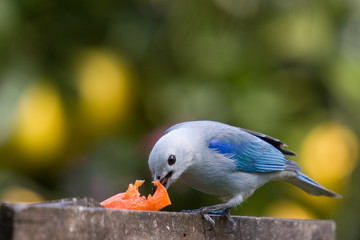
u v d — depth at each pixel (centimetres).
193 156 853
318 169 1148
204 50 1188
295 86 1205
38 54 1119
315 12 1176
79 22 1157
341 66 1190
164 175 831
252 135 927
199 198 1133
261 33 1191
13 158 1078
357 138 1202
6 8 1085
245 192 899
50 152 1091
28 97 1076
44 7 1127
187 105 1148
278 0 1179
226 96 1155
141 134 1167
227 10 1183
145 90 1166
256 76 1183
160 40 1179
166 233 695
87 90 1102
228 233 798
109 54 1149
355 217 1209
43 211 568
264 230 834
